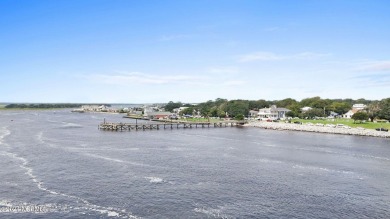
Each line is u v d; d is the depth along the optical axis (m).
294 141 109.25
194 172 61.94
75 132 134.00
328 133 137.38
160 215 40.84
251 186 53.06
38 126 161.38
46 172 60.75
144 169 63.88
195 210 42.53
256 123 178.50
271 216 40.88
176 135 128.12
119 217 40.09
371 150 89.25
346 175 60.44
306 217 40.66
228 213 41.66
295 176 59.53
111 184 53.41
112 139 111.62
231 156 79.12
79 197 46.94
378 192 50.53
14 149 85.50
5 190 49.75
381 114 166.62
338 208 43.72
